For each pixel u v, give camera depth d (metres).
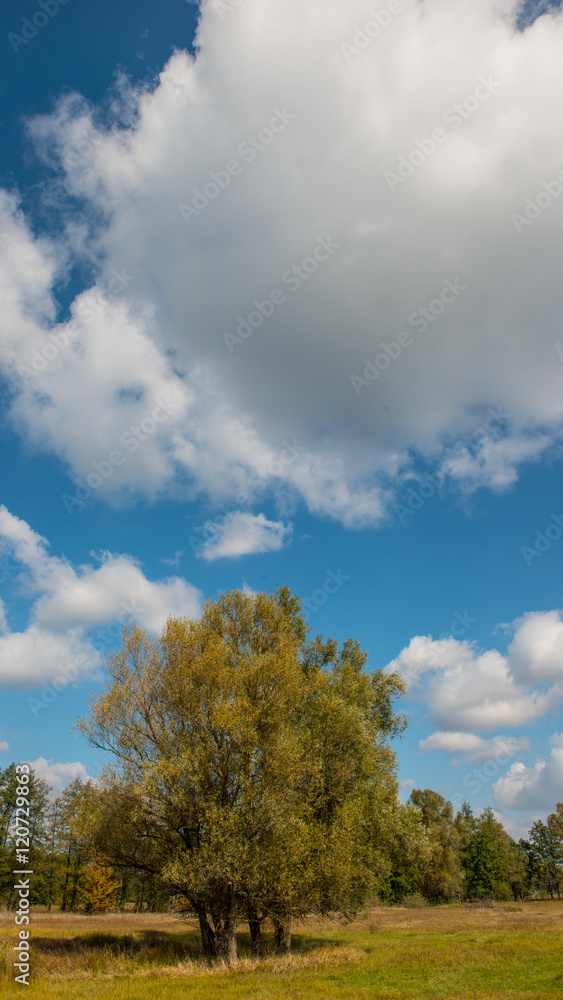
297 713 27.34
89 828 22.39
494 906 77.50
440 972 19.33
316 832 23.58
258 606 28.61
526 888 110.94
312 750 24.89
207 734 23.50
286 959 21.86
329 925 47.53
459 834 108.25
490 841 98.44
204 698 23.97
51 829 57.12
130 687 24.00
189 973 19.34
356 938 35.19
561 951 24.30
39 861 57.34
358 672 31.50
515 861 111.12
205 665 24.23
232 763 23.03
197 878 21.22
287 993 15.20
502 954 23.91
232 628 28.06
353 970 20.00
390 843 28.05
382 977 18.44
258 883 21.62
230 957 22.22
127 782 22.56
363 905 26.61
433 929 42.12
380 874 27.47
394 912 68.56
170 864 21.55
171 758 22.56
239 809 22.16
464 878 96.25
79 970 19.64
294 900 23.27
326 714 26.34
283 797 22.95
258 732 23.39
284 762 22.84
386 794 27.64
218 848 21.30
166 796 21.91
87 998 14.77
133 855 23.53
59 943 25.11
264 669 24.70
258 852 21.52
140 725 23.80
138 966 21.08
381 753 28.86
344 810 24.52
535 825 115.38
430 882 90.19
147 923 45.38
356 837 25.33
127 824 22.42
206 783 22.97
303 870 22.92
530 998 14.16
